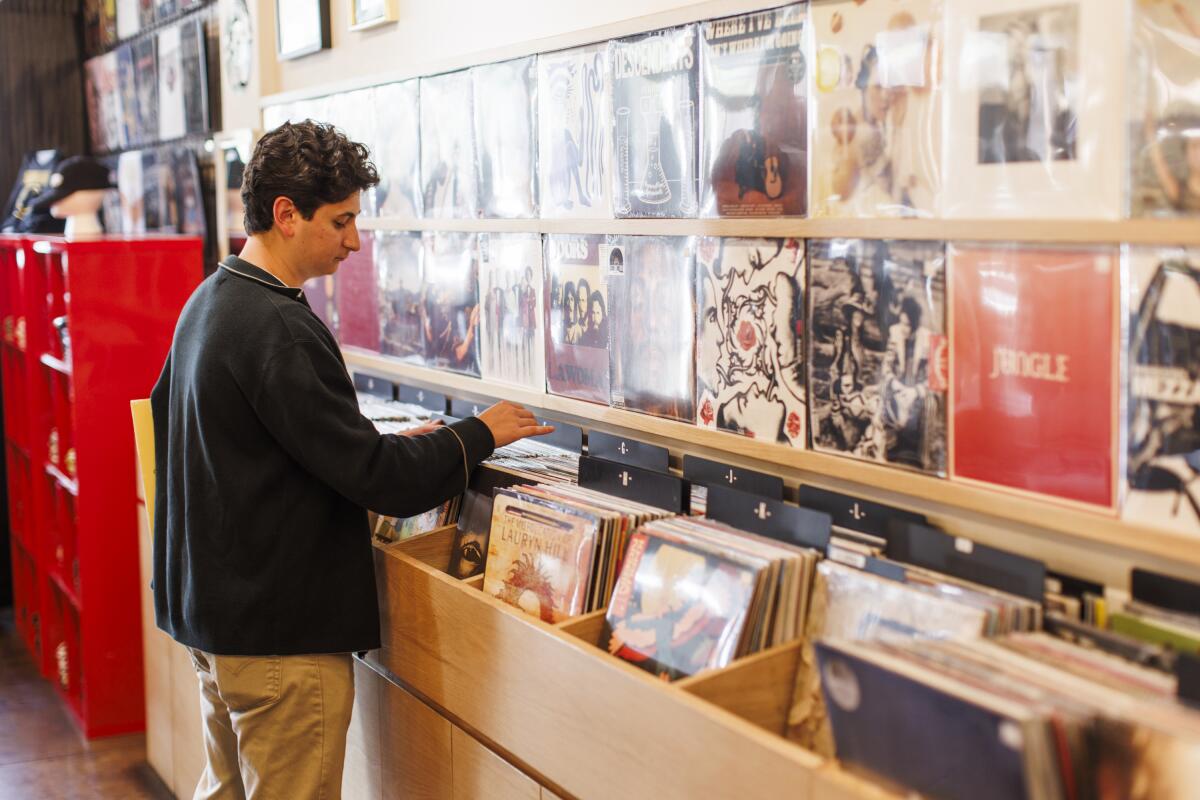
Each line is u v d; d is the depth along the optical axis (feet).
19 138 16.96
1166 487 4.20
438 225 8.44
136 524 11.70
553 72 7.09
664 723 4.61
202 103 12.75
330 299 10.30
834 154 5.32
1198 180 4.07
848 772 3.94
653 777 4.70
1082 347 4.44
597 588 5.80
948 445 4.97
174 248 11.55
